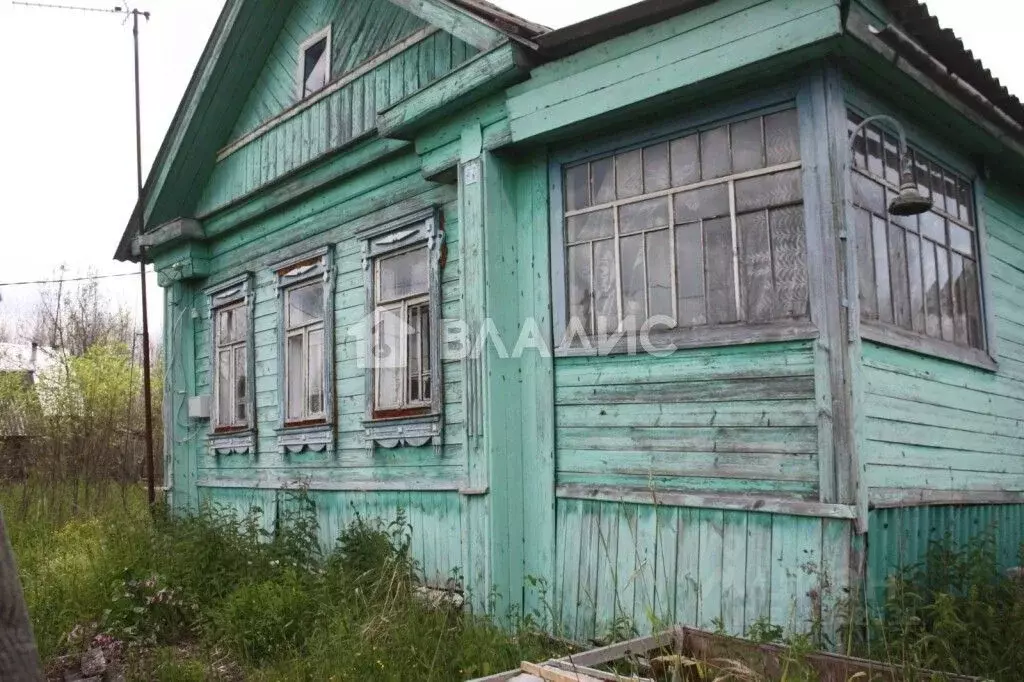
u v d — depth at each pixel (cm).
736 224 452
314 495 743
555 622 484
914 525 439
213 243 934
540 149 540
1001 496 543
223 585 614
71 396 1189
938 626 365
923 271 500
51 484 1112
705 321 459
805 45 392
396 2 598
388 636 460
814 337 413
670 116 477
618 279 499
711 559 438
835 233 411
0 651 200
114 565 639
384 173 682
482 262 533
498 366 527
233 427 868
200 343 955
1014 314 609
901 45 420
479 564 518
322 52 789
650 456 473
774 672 345
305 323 786
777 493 420
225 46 831
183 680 450
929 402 473
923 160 517
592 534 495
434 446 610
